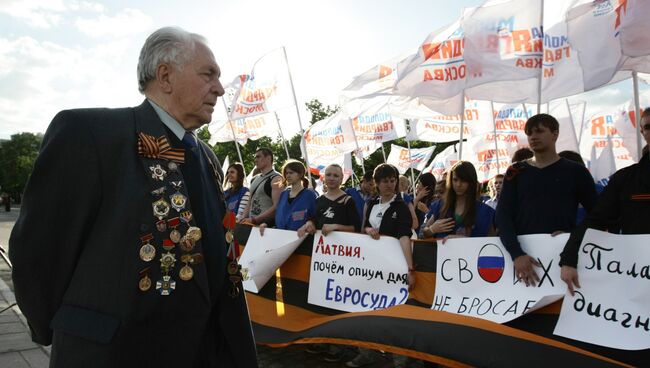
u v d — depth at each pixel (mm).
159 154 1510
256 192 6074
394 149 15008
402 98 7160
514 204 3393
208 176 1763
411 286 3799
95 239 1409
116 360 1351
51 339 1495
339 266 4270
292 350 4469
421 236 4414
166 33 1610
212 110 1679
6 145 92938
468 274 3535
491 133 7816
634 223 2814
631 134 6660
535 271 3170
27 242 1342
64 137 1379
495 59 4352
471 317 3205
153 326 1427
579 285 2947
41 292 1392
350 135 10172
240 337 1733
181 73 1593
